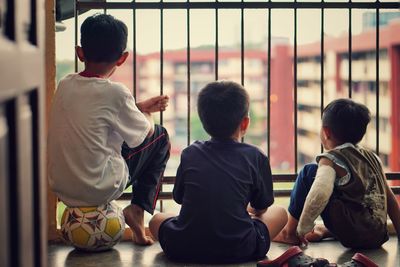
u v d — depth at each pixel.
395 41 6.41
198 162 3.03
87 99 3.02
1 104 1.30
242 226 2.94
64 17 3.53
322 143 3.44
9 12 1.40
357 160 3.22
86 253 3.15
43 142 1.79
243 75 3.57
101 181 3.02
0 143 1.30
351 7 3.60
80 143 3.00
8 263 1.41
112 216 3.09
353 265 2.72
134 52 3.52
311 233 3.40
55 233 3.37
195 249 2.94
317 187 3.11
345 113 3.25
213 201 2.93
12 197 1.44
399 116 6.68
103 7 3.47
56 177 3.06
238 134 3.13
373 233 3.21
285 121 12.38
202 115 3.10
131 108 3.07
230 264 2.95
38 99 1.70
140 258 3.06
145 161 3.27
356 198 3.19
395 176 3.70
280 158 12.33
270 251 3.21
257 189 3.07
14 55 1.38
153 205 3.31
